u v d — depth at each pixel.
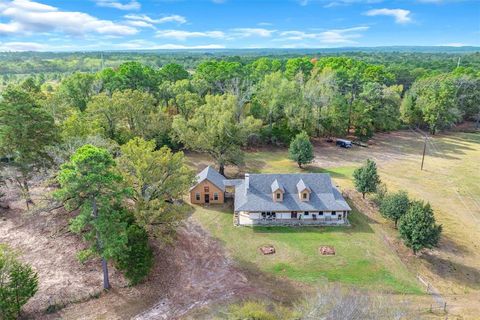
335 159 69.69
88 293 30.09
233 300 30.20
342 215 44.06
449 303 30.88
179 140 61.56
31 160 40.12
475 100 101.94
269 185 45.62
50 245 35.91
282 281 33.16
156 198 35.78
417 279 34.16
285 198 44.34
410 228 36.59
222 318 27.03
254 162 66.56
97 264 33.78
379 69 106.44
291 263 35.91
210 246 38.56
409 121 96.19
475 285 33.84
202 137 56.53
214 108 59.94
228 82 90.50
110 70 87.81
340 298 24.52
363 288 32.38
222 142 57.69
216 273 34.12
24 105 38.41
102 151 27.23
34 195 43.88
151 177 34.34
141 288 31.44
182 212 36.09
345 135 86.69
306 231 41.97
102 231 27.20
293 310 27.77
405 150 77.50
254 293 31.34
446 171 64.44
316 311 23.36
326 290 26.81
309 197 44.38
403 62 198.25
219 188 48.28
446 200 52.38
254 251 37.88
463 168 66.19
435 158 72.19
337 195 45.94
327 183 45.75
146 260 32.03
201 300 30.28
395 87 103.50
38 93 64.44
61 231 37.44
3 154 40.09
